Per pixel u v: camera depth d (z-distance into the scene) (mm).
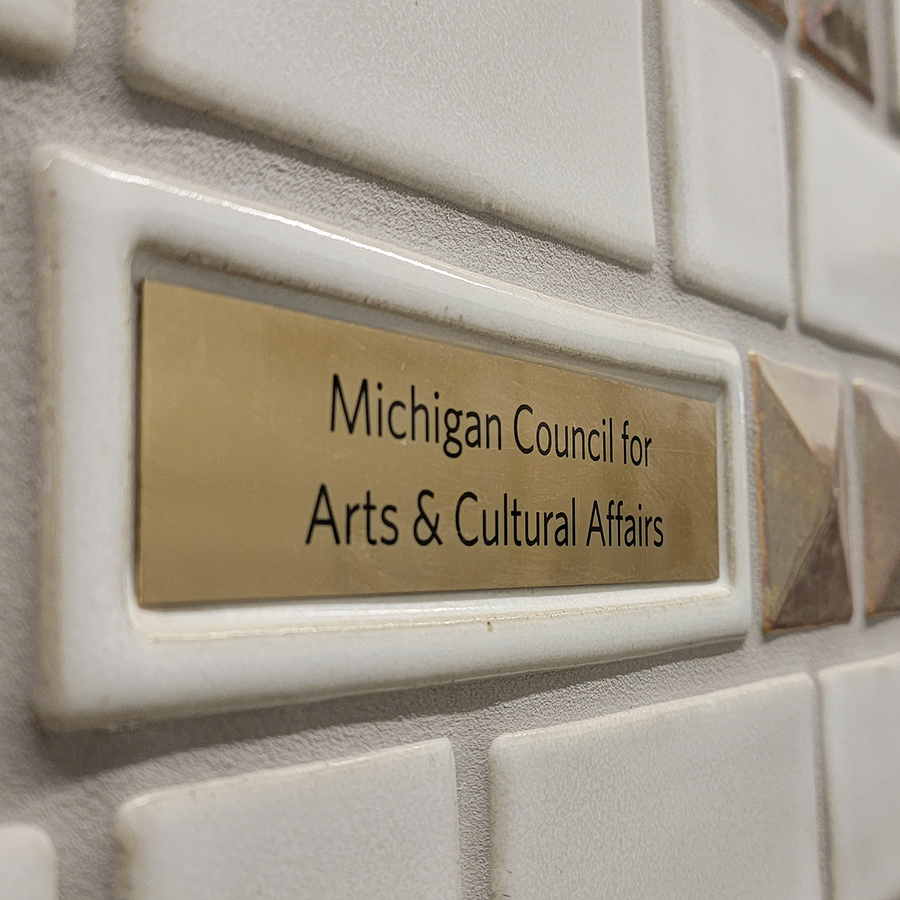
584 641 266
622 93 307
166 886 176
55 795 168
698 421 329
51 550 164
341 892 204
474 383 244
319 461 206
